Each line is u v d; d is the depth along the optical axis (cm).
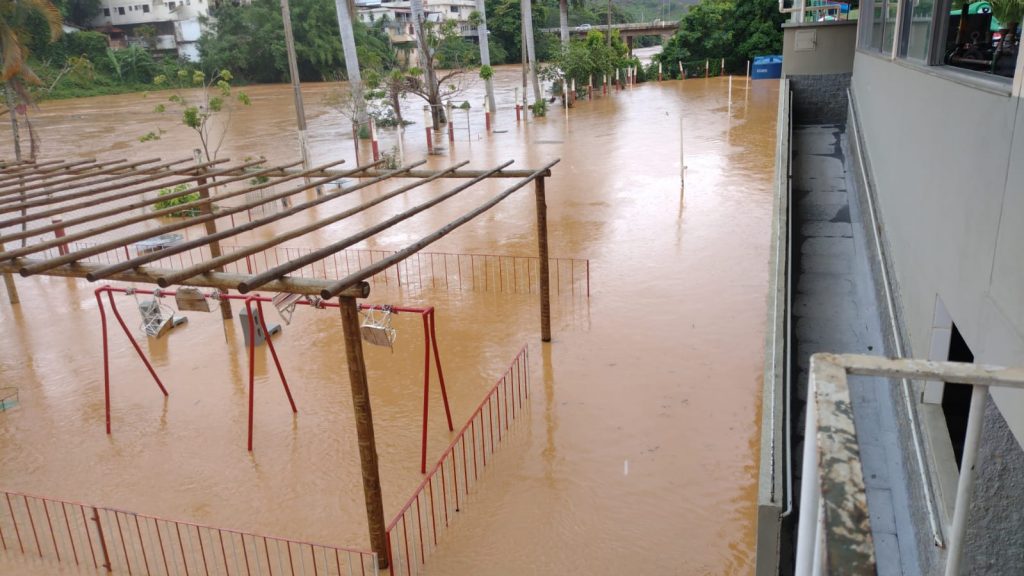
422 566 650
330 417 916
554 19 7262
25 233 840
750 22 4731
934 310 426
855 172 1008
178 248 711
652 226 1575
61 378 1058
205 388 1009
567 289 1269
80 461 853
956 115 388
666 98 3709
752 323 1085
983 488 360
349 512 738
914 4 581
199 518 743
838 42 1280
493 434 844
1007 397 275
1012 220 280
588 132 2841
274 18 5656
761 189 1800
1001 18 420
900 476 518
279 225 1802
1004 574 354
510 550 663
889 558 457
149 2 6359
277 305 703
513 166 2306
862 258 820
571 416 873
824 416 138
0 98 3462
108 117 4116
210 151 2894
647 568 630
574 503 719
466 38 6406
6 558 697
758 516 425
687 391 910
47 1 2062
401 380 994
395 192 920
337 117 3797
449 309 1220
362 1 7062
